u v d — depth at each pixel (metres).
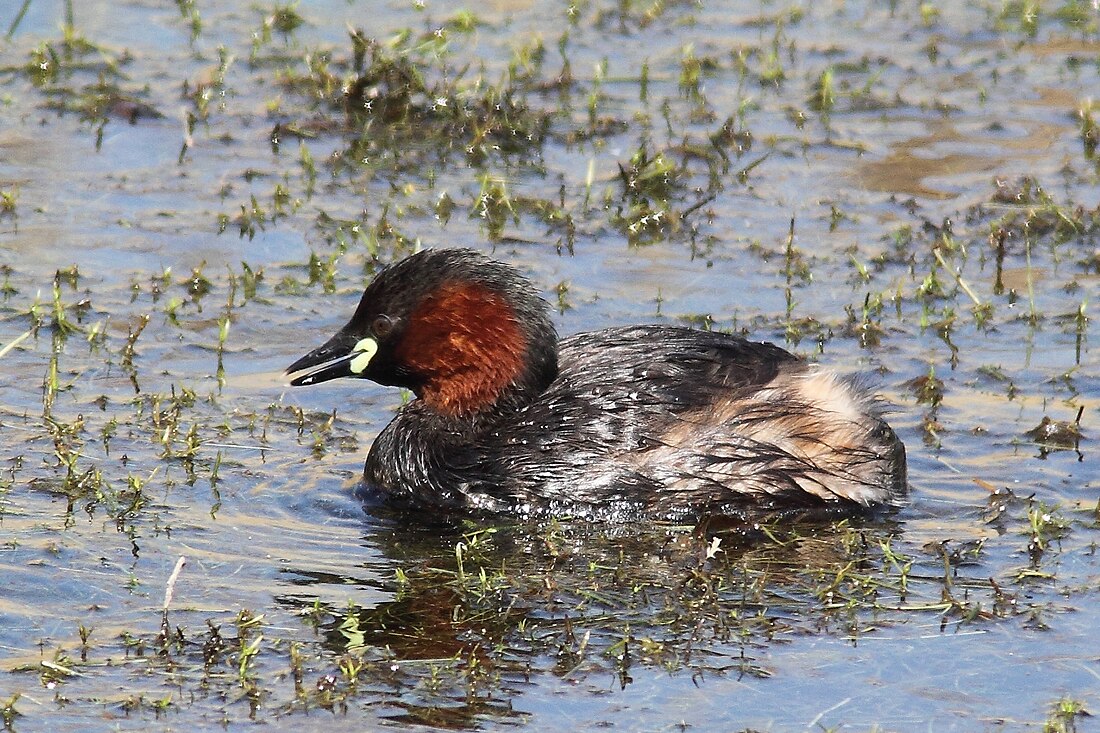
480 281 12.98
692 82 21.30
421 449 12.74
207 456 12.82
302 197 18.20
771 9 24.50
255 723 8.93
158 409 13.41
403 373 13.14
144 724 8.88
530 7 24.14
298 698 9.19
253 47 21.86
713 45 22.97
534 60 21.89
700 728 9.02
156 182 18.42
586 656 9.81
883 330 15.73
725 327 15.59
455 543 11.71
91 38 22.28
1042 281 16.83
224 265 16.66
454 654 9.80
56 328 14.87
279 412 13.81
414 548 11.57
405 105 20.11
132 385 14.04
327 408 14.06
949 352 15.34
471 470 12.62
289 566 11.04
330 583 10.78
